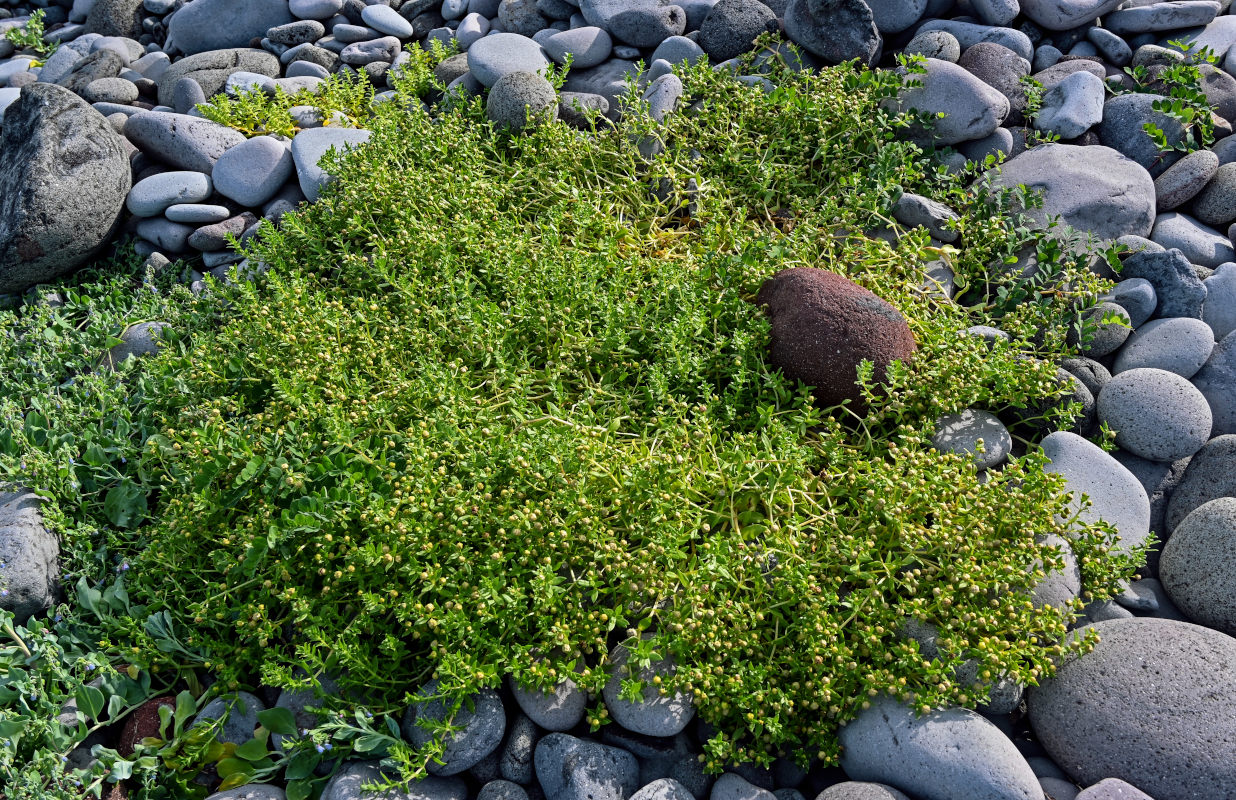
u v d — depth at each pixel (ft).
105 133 6.42
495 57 6.78
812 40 6.49
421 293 5.54
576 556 4.66
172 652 4.83
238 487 4.89
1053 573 4.74
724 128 6.25
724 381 5.35
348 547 4.73
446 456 4.92
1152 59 6.44
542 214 6.09
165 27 8.15
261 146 6.47
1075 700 4.50
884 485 4.74
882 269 5.61
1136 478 5.05
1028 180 5.96
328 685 4.67
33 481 5.16
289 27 7.53
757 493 4.91
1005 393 5.13
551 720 4.58
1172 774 4.35
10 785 4.42
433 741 4.42
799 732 4.56
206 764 4.61
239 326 5.57
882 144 6.10
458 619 4.50
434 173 6.15
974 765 4.33
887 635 4.63
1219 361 5.33
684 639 4.52
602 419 5.16
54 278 6.41
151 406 5.45
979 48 6.44
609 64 6.91
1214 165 5.88
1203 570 4.75
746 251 5.50
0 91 7.41
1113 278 5.65
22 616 4.92
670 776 4.55
